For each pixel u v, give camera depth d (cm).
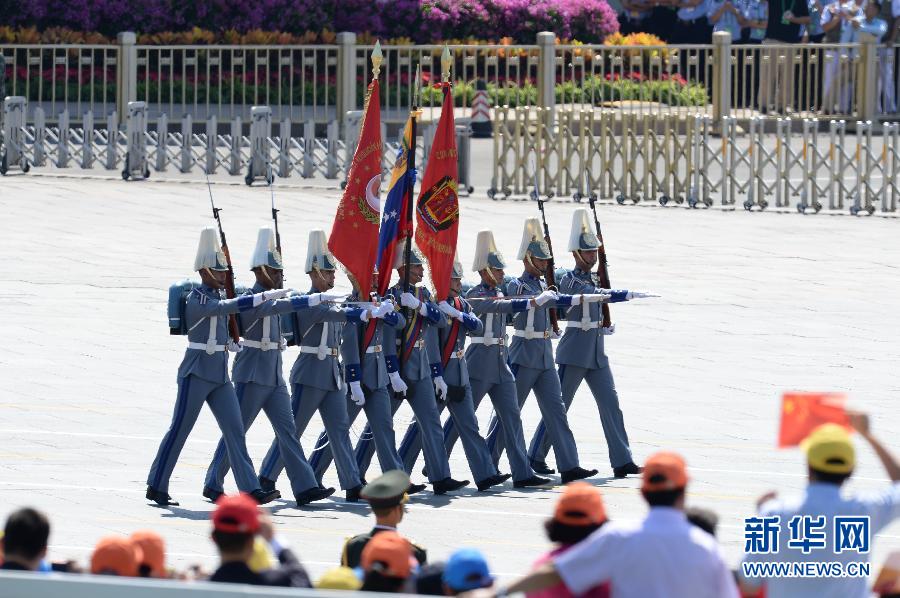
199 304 5222
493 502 5422
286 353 7575
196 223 10400
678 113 11700
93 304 8419
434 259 5600
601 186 11275
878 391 6850
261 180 11894
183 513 5116
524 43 15738
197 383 5225
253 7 15175
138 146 11919
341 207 5575
